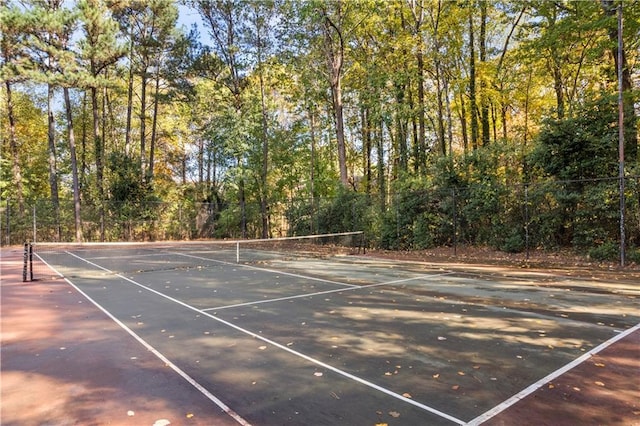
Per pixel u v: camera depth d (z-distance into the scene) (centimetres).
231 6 2556
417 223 1834
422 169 2155
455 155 1856
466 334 601
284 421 354
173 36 2845
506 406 377
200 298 891
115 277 1216
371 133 2878
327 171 3028
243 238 2786
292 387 425
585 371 458
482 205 1656
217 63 2742
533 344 553
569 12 1655
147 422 356
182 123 3709
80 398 407
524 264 1343
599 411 365
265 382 439
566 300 813
